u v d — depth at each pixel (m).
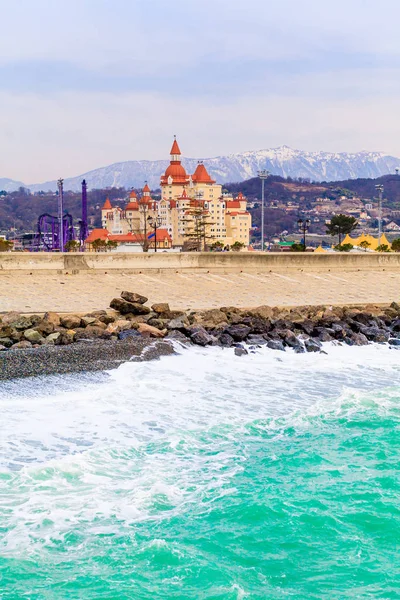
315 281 52.97
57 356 26.20
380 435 20.12
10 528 13.66
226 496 15.59
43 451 17.31
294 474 17.08
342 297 47.16
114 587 12.05
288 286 50.00
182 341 31.09
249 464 17.53
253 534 14.09
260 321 34.38
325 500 15.70
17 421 19.42
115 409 21.09
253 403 22.84
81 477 15.96
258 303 43.03
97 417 20.22
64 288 44.09
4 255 48.50
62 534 13.59
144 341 29.73
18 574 12.30
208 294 45.06
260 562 13.16
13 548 13.03
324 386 25.59
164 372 26.20
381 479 16.92
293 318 36.94
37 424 19.25
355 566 13.16
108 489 15.48
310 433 20.16
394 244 133.25
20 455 16.97
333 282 53.12
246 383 25.42
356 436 19.98
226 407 22.19
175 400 22.58
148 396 22.80
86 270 49.41
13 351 26.41
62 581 12.17
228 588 12.18
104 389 23.20
